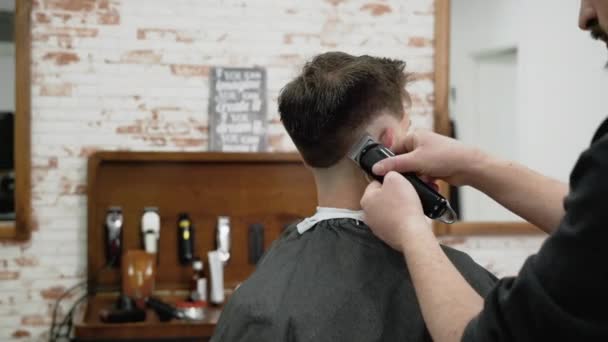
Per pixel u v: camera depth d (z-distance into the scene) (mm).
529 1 3164
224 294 2832
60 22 2822
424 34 3098
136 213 2807
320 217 1193
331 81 1172
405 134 1164
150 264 2633
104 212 2789
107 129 2865
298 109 1189
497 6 3123
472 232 3094
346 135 1162
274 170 2902
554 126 3211
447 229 3072
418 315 1047
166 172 2828
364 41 3055
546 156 3201
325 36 3025
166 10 2900
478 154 1053
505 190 1056
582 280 645
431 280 809
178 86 2914
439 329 773
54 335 2826
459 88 3102
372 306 1057
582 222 653
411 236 867
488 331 711
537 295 672
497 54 3139
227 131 2939
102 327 2307
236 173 2879
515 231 3129
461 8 3100
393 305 1058
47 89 2820
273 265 1160
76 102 2842
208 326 2375
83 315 2488
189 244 2793
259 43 2973
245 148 2951
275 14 2984
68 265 2844
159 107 2900
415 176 1001
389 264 1097
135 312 2387
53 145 2828
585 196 657
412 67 3090
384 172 1014
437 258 833
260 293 1105
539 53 3182
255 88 2961
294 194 2912
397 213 904
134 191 2807
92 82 2852
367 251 1115
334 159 1180
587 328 647
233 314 1112
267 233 2902
